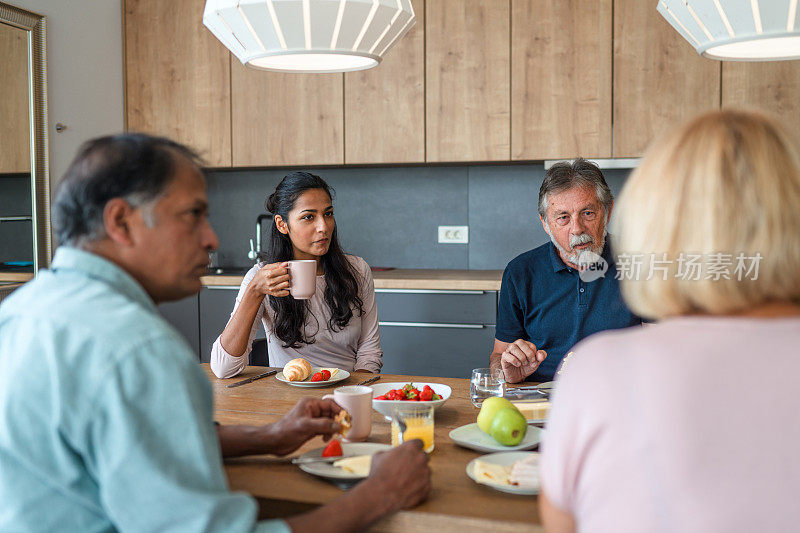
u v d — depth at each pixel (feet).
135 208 3.07
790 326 2.23
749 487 2.07
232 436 4.14
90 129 12.26
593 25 10.87
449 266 12.96
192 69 12.59
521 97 11.19
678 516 2.10
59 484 2.76
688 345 2.24
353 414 4.53
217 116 12.51
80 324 2.78
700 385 2.16
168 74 12.72
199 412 2.81
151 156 3.10
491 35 11.25
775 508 2.06
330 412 4.43
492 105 11.30
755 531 2.05
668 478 2.12
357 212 13.34
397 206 13.14
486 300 10.92
